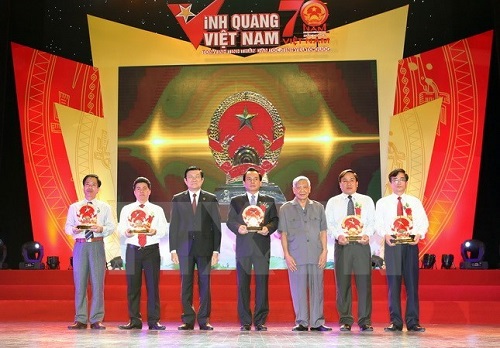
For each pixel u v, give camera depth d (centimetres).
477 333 576
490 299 725
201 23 909
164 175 902
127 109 912
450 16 884
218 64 909
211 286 748
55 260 825
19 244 901
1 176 901
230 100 906
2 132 875
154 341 502
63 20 910
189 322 616
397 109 891
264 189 891
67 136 905
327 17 902
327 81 900
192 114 909
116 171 905
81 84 912
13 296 749
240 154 900
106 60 914
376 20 897
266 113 904
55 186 898
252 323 635
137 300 622
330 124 897
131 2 913
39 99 902
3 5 877
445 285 743
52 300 732
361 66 898
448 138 879
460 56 881
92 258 625
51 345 467
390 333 575
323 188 891
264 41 905
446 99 882
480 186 881
